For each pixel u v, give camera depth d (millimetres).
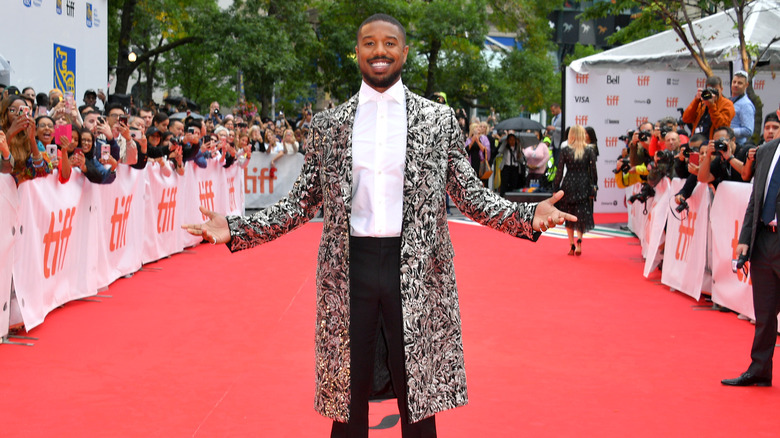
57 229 6371
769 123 5984
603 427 4070
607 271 9414
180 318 6484
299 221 3105
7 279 5484
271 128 17453
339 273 2955
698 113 8938
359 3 25250
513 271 9320
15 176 5609
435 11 26266
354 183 2959
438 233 2984
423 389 2951
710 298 7555
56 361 5172
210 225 2955
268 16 21891
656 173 8766
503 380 4879
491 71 28359
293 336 5914
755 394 4668
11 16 10172
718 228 7023
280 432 3926
